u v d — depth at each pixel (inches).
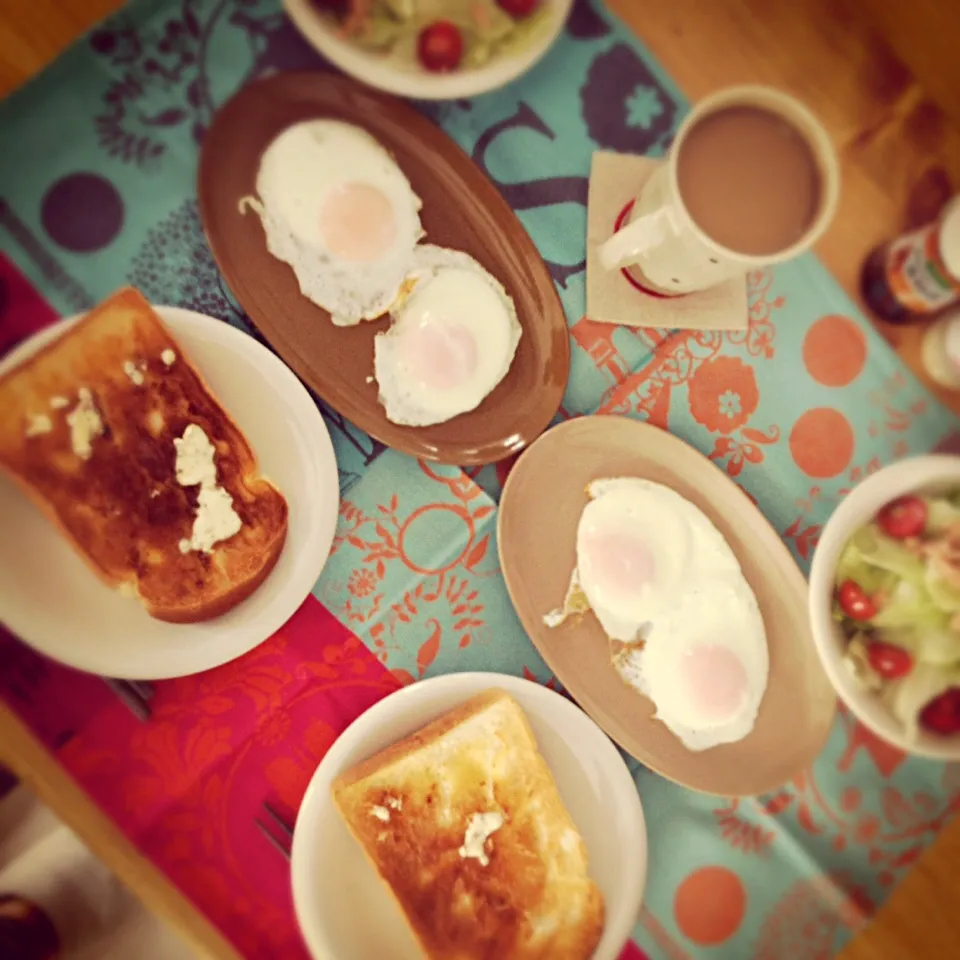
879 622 20.7
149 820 19.3
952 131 20.9
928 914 21.9
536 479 20.3
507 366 20.0
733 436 21.4
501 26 18.7
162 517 18.6
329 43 18.4
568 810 20.5
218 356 18.8
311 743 20.1
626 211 20.4
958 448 21.9
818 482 21.7
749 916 21.6
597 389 20.9
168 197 18.9
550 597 20.6
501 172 20.1
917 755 22.1
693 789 20.6
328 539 19.3
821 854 21.7
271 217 18.9
